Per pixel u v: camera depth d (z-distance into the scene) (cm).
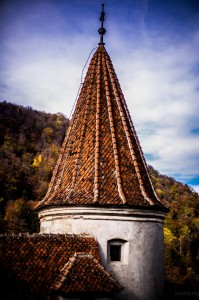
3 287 862
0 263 894
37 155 8431
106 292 909
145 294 1095
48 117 10381
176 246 7006
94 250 1037
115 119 1309
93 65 1438
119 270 1077
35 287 885
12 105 9981
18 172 7294
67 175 1231
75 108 1415
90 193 1129
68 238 1033
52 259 955
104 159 1208
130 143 1279
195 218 7994
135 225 1129
